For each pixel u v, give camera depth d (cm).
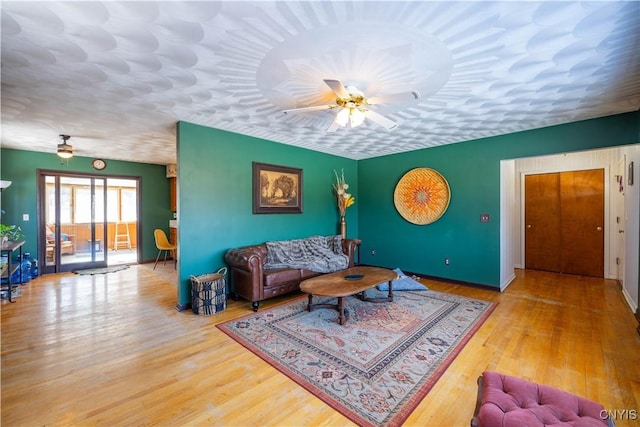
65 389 199
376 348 252
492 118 338
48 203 550
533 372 215
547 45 186
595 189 501
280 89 253
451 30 169
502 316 322
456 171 463
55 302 383
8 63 205
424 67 213
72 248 582
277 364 229
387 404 182
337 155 565
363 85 240
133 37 174
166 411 178
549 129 372
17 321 317
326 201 545
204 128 368
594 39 180
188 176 354
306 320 316
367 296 390
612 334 275
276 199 457
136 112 314
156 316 331
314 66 211
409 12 154
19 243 418
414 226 517
